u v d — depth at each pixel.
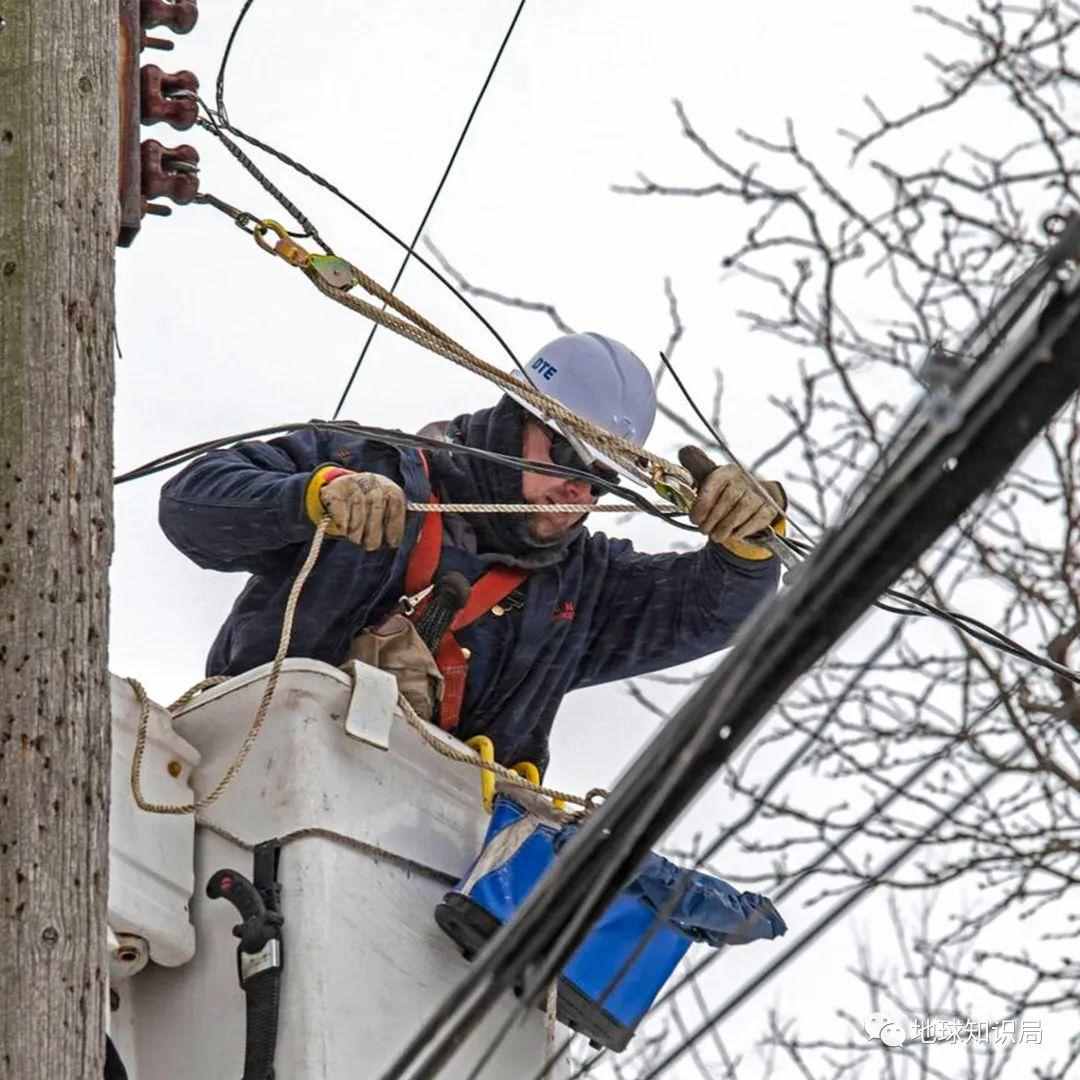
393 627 15.81
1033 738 18.59
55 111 13.02
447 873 15.12
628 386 17.94
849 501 8.88
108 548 12.34
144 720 14.45
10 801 11.60
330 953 14.20
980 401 8.41
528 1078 15.17
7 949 11.34
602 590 16.97
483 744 15.77
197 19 15.30
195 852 14.73
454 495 16.64
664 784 9.52
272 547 15.45
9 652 11.88
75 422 12.39
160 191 15.30
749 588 16.53
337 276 15.49
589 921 10.05
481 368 15.65
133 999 14.56
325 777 14.62
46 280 12.59
